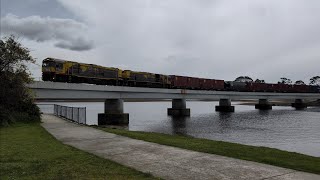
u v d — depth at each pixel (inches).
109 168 430.3
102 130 936.9
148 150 571.8
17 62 1230.3
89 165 447.5
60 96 1717.5
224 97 3848.4
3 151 559.2
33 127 1023.0
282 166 445.4
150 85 2960.1
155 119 2770.7
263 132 1823.3
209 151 552.7
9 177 378.9
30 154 530.9
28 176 385.1
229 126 2175.2
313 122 2485.2
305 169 426.3
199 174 401.7
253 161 477.1
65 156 513.7
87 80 2185.0
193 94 3346.5
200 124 2311.8
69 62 1958.7
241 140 1469.0
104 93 2139.5
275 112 3905.0
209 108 5506.9
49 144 645.9
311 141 1443.2
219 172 410.9
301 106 5310.0
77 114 1334.9
